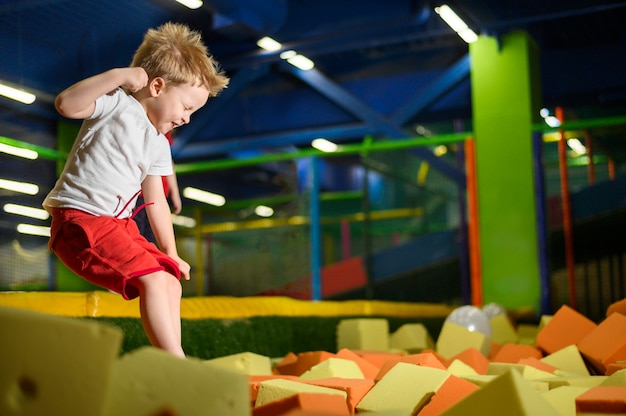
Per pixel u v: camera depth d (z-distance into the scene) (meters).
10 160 7.69
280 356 4.11
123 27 6.44
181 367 1.15
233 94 9.20
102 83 1.91
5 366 1.04
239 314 3.68
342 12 8.25
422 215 11.95
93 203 2.01
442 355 3.95
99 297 2.81
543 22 8.35
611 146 12.21
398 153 11.94
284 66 9.17
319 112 9.85
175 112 2.11
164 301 1.91
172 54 2.08
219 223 11.68
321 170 12.88
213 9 7.27
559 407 1.88
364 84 9.69
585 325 3.52
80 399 1.04
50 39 6.21
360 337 4.34
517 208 8.03
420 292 9.27
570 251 7.86
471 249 7.89
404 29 8.25
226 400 1.15
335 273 9.80
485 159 8.23
